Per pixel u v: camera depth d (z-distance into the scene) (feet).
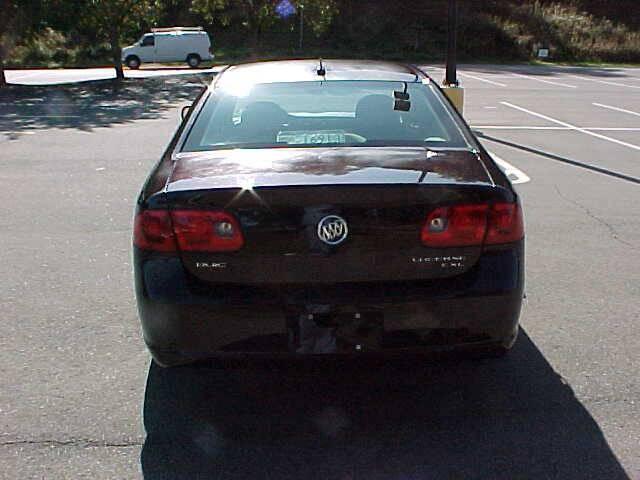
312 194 10.73
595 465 10.83
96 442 11.48
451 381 13.44
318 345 10.87
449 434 11.71
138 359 14.32
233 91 14.75
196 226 10.91
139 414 12.33
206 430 11.88
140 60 125.90
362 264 10.89
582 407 12.47
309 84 15.03
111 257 20.36
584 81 93.76
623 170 33.17
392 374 13.76
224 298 10.84
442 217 10.94
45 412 12.32
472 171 11.80
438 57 146.92
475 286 11.00
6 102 66.08
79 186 29.30
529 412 12.34
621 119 53.42
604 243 21.75
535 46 150.71
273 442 11.53
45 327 15.71
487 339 11.21
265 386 13.35
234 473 10.70
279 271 10.90
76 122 51.29
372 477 10.59
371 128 13.67
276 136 13.44
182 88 80.64
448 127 13.82
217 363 11.18
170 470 10.76
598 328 15.62
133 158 36.01
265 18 102.22
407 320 10.87
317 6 103.91
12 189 28.78
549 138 43.37
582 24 162.40
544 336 15.24
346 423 12.10
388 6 161.79
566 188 29.14
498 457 11.07
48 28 94.99
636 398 12.75
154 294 10.98
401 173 11.39
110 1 87.20
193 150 12.96
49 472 10.68
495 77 99.86
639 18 176.14
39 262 19.93
